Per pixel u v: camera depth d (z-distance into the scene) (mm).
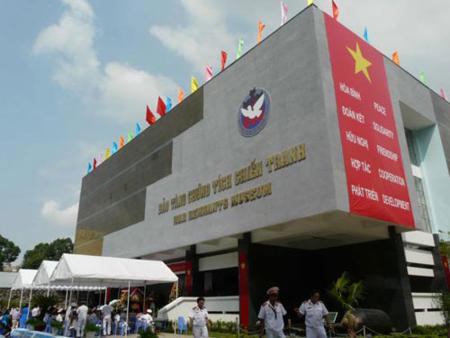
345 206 17219
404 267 21297
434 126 28328
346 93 19828
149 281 22984
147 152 34719
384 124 21797
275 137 20750
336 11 22031
